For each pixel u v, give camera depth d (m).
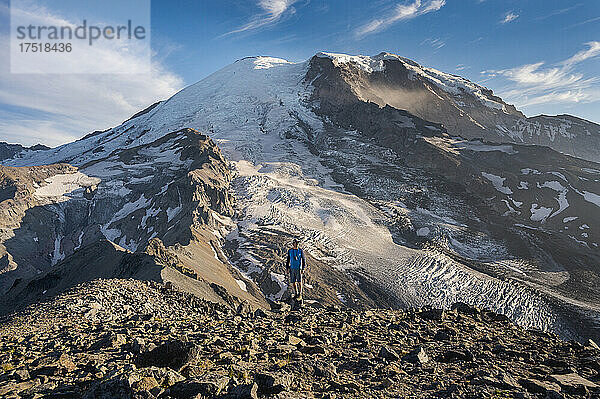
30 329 9.60
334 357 7.59
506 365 7.43
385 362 7.26
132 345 7.01
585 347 8.85
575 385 6.06
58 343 7.69
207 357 6.57
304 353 7.68
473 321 12.27
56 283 47.16
